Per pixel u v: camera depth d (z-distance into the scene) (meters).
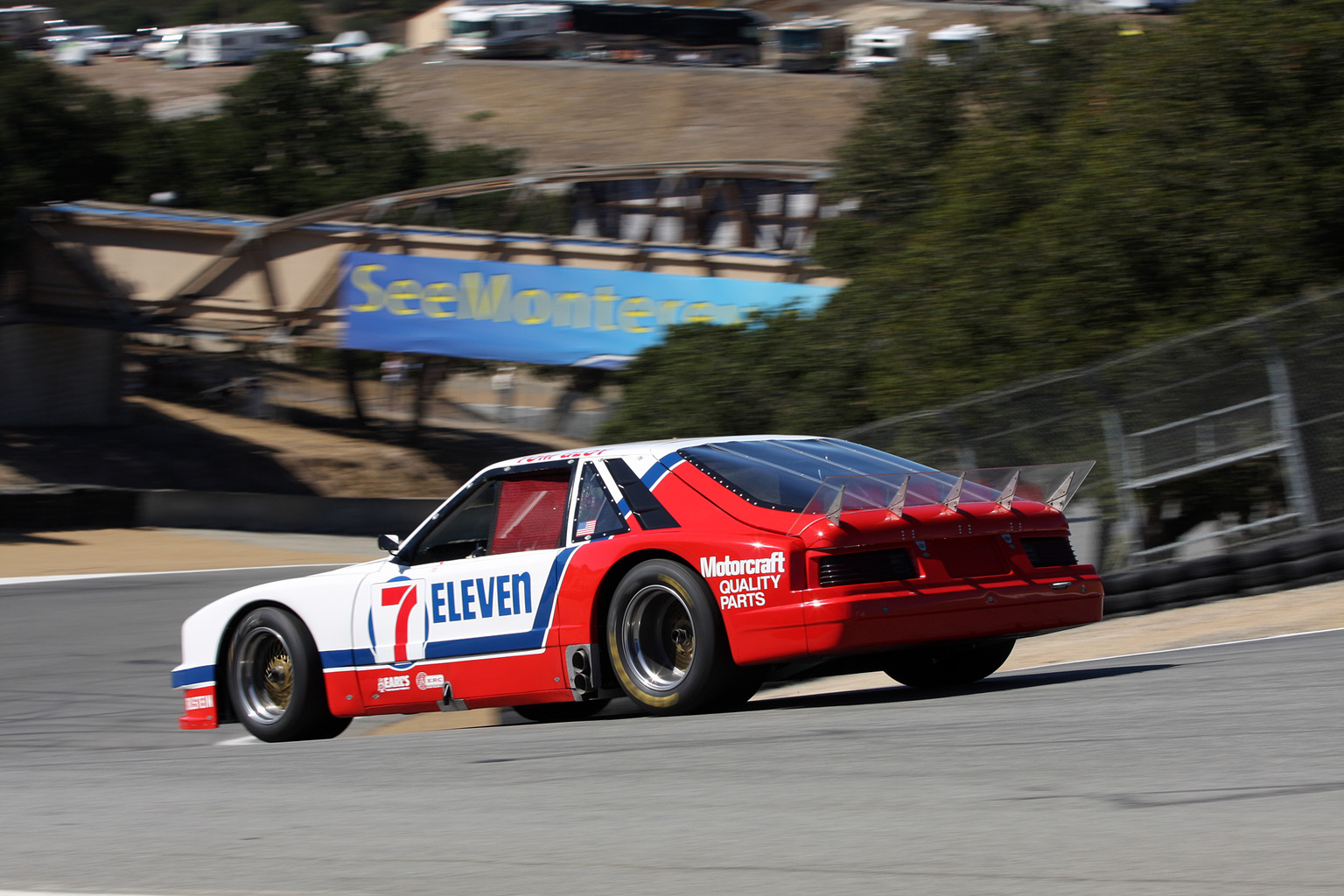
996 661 25.64
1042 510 24.12
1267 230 54.91
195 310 154.38
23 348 173.50
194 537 124.75
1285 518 42.94
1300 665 23.30
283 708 27.98
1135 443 44.16
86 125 164.50
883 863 11.09
